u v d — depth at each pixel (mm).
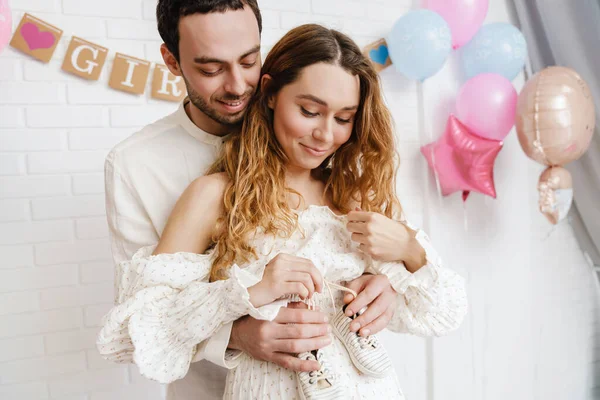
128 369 2176
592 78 2322
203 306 1021
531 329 2762
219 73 1100
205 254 1153
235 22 1064
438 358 2576
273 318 985
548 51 2498
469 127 2273
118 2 2086
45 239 2049
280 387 1071
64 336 2090
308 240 1148
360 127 1247
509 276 2717
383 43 2428
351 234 1189
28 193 2018
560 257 2832
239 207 1123
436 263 1192
